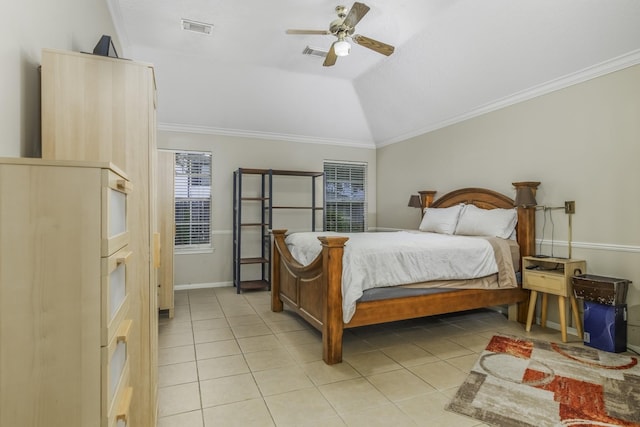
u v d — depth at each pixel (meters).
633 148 2.95
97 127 1.55
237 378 2.48
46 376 0.86
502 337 3.31
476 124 4.46
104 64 1.56
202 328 3.54
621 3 2.65
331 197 6.33
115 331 1.00
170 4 3.13
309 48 4.00
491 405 2.13
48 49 1.48
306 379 2.47
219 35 3.69
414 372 2.58
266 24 3.47
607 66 3.09
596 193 3.21
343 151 6.36
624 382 2.39
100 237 0.89
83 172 0.88
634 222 2.95
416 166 5.55
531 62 3.46
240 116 5.31
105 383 0.89
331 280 2.72
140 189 1.64
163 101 4.82
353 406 2.13
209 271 5.46
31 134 1.43
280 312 4.11
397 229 6.00
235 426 1.93
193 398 2.21
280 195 5.89
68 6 1.87
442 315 4.09
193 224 5.43
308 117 5.62
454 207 4.43
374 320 2.88
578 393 2.25
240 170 5.20
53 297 0.86
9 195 0.84
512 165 3.99
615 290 2.85
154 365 1.83
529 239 3.62
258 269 5.68
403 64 4.35
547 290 3.30
